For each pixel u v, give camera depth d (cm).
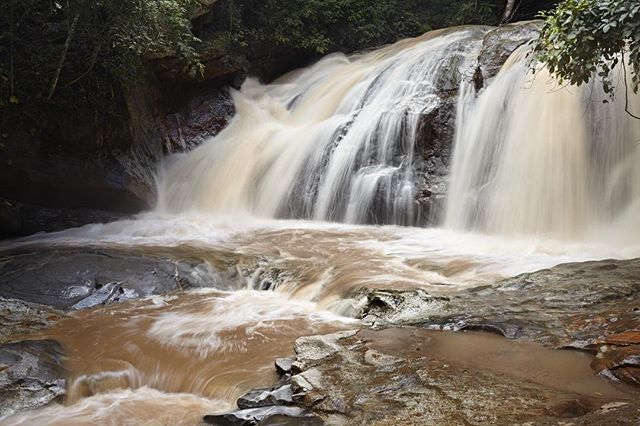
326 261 862
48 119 1180
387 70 1441
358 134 1273
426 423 356
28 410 464
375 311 634
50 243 1009
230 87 1644
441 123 1185
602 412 349
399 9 2134
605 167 978
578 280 634
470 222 1092
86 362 549
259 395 434
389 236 1057
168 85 1423
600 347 459
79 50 1134
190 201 1358
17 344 559
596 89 995
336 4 1897
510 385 405
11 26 1040
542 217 1017
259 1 1809
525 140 1059
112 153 1260
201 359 551
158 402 489
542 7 1914
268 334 605
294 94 1691
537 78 1066
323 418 380
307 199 1271
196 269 827
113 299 728
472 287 688
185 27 1273
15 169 1166
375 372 442
